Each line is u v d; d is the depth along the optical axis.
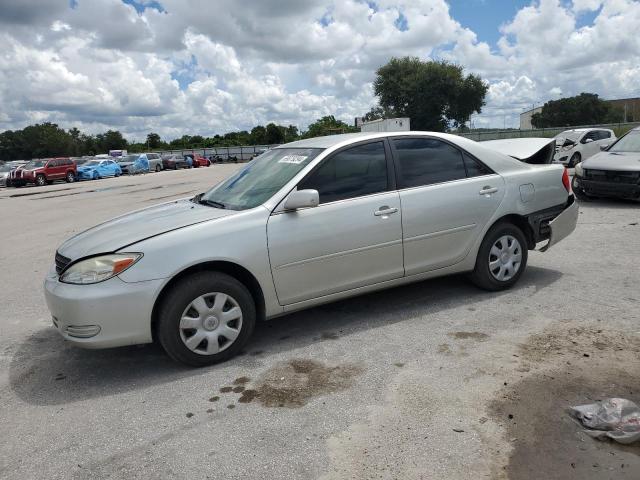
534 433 2.95
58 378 4.04
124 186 26.20
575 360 3.75
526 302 5.00
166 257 3.82
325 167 4.45
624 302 4.85
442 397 3.38
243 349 4.32
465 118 61.00
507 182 5.23
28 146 112.25
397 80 61.19
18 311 5.74
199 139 101.12
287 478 2.69
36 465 2.93
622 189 9.92
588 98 87.19
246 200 4.40
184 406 3.47
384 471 2.70
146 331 3.82
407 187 4.75
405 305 5.11
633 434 2.83
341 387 3.59
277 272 4.18
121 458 2.95
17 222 13.72
